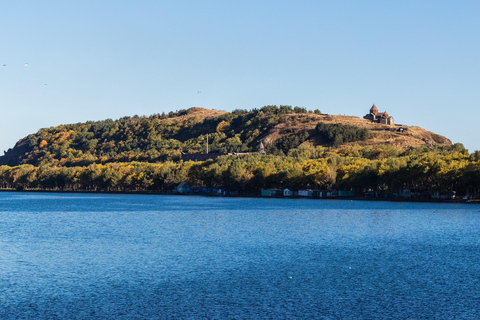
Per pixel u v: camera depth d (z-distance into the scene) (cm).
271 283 8406
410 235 13775
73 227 16188
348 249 11569
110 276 8950
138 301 7456
